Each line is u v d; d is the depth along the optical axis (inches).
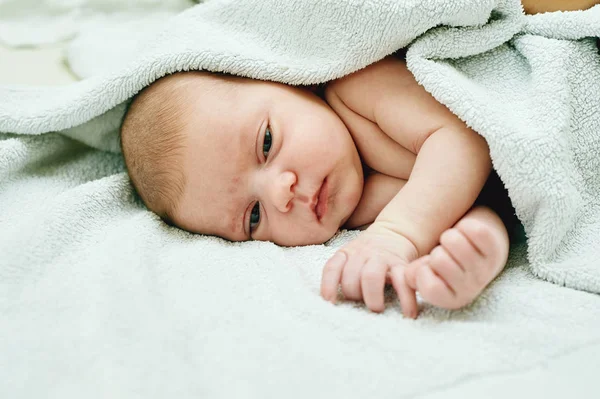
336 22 35.5
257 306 28.1
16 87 44.4
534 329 24.6
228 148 35.9
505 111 32.2
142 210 41.1
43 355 25.7
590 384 21.2
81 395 23.2
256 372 23.3
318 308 27.3
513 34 35.6
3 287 31.0
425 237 30.3
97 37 53.9
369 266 27.7
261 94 36.8
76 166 45.5
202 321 27.0
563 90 32.4
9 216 39.9
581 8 38.6
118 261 32.5
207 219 37.9
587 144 33.3
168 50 39.6
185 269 32.5
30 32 55.0
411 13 33.3
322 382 22.3
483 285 25.6
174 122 37.5
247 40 39.1
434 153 32.0
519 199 30.9
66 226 36.3
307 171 34.9
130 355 25.3
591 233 32.1
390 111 34.9
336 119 36.9
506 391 21.1
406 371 22.5
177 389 23.1
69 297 29.8
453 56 34.8
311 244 36.6
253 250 34.8
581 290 29.0
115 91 41.1
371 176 38.4
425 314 26.8
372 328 25.5
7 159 42.0
